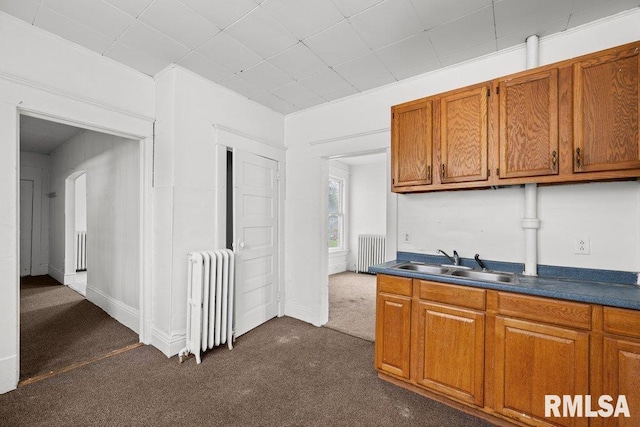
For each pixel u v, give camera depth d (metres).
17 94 1.89
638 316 1.33
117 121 2.39
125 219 3.11
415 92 2.63
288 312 3.51
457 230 2.39
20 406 1.76
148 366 2.25
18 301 1.95
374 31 2.00
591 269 1.87
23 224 5.38
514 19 1.85
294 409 1.79
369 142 2.91
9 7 1.77
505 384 1.63
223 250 2.63
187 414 1.73
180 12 1.82
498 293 1.67
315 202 3.31
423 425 1.68
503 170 1.88
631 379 1.34
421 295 1.93
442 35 2.04
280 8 1.79
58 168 5.08
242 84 2.79
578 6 1.73
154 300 2.59
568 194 1.95
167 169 2.46
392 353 2.04
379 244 5.95
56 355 2.41
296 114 3.50
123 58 2.34
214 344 2.62
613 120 1.57
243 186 2.93
